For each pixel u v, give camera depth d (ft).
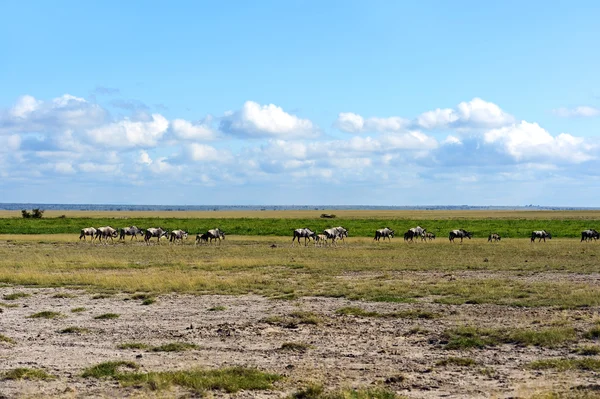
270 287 79.05
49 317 57.67
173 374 34.60
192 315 58.90
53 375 35.42
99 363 38.34
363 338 47.55
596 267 106.52
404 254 137.39
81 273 94.43
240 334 48.83
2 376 34.94
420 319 56.03
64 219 332.39
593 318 54.34
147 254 138.21
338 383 33.96
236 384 32.71
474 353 42.09
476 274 97.35
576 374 35.86
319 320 54.13
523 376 35.50
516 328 50.16
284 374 35.94
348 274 97.81
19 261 114.73
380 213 588.50
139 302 67.77
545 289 75.61
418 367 37.96
